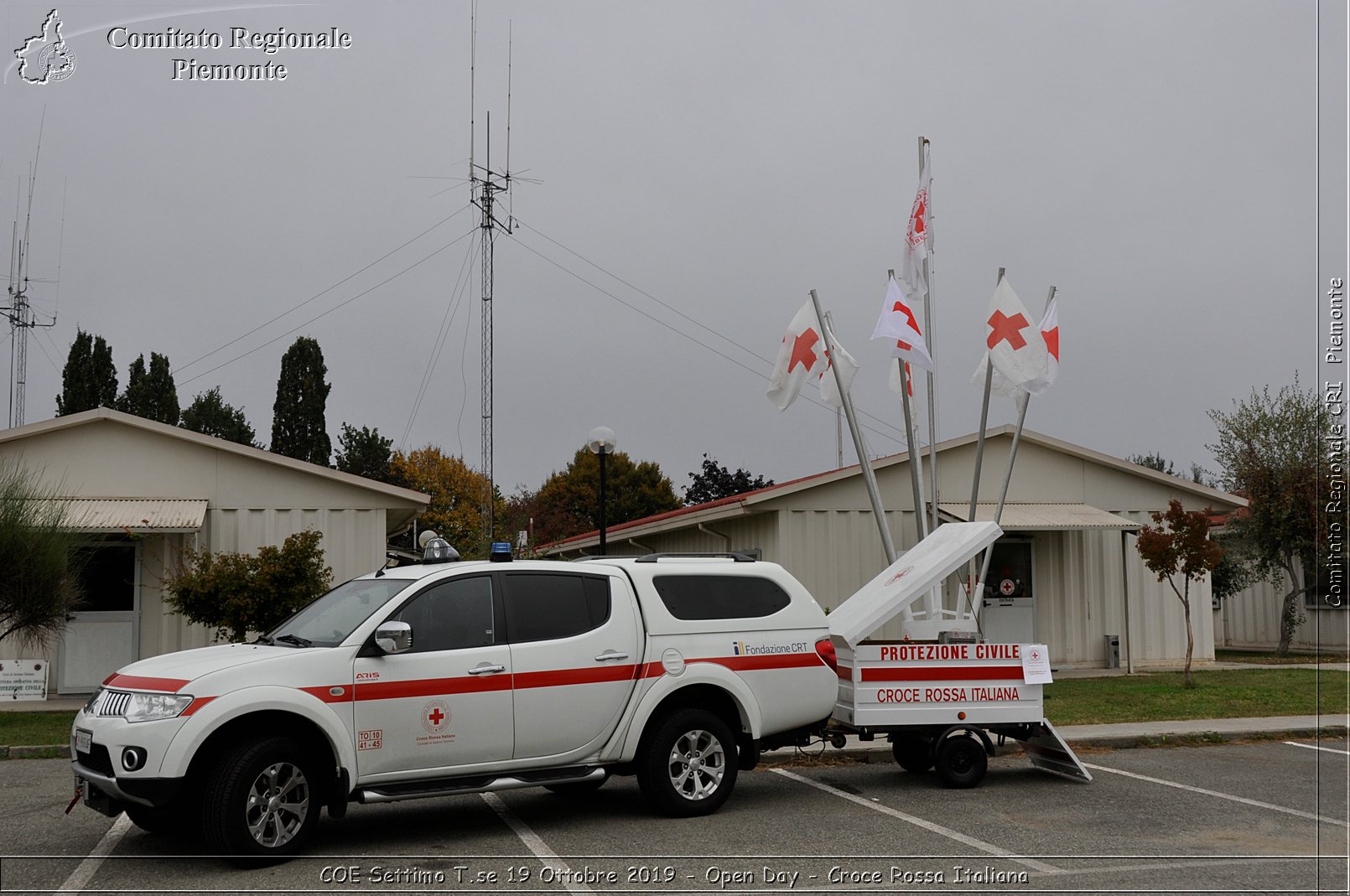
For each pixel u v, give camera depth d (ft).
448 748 25.85
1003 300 46.39
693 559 31.12
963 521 64.64
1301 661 74.43
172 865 23.98
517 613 27.48
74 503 55.36
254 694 23.73
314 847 25.67
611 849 25.49
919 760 35.86
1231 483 83.71
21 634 50.39
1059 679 61.57
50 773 36.17
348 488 58.75
